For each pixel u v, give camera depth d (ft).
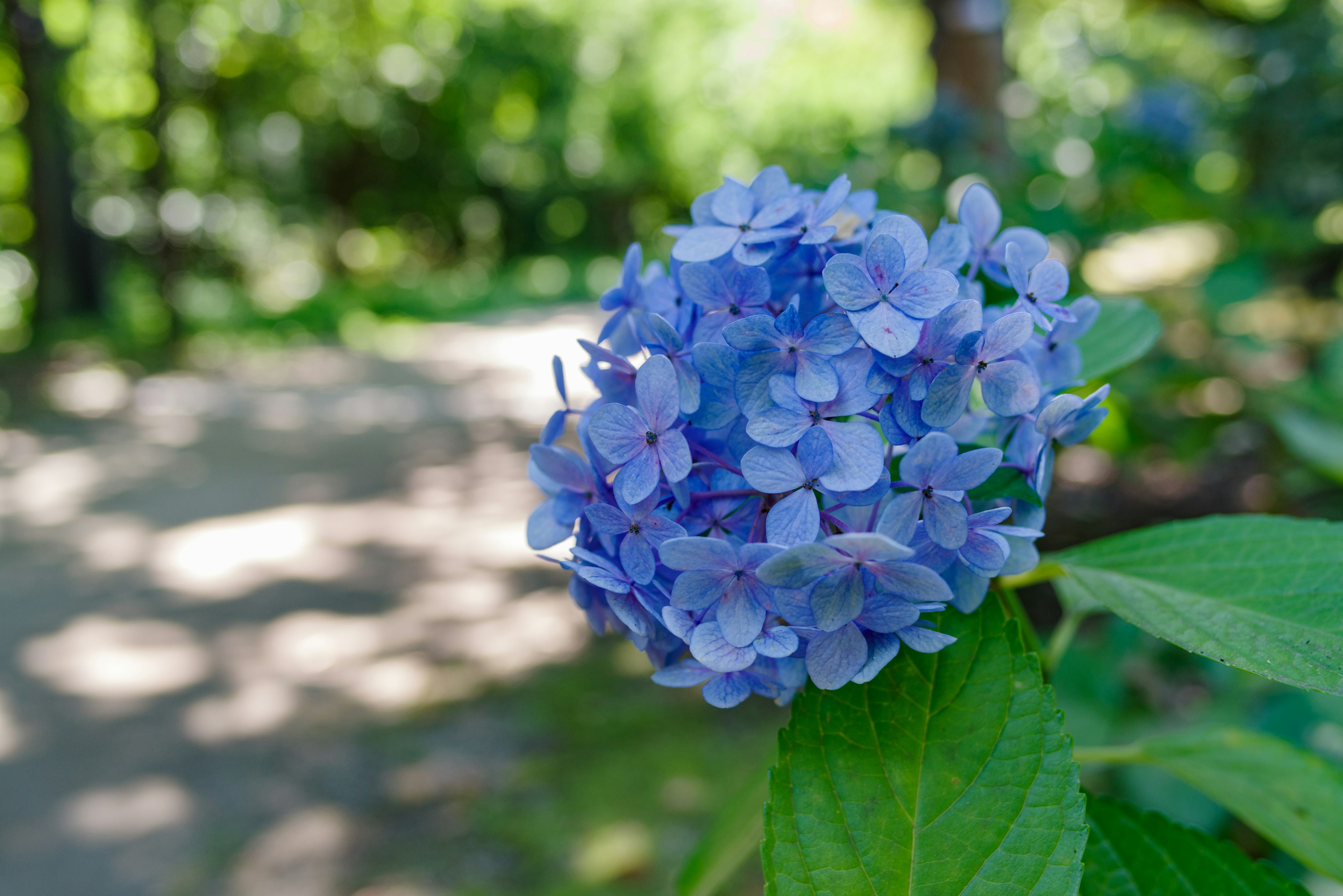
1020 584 3.36
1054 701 2.57
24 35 52.70
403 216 105.40
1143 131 11.40
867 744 2.62
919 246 2.52
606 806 12.37
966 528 2.38
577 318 75.05
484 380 47.42
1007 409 2.52
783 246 2.75
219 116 68.90
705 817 11.97
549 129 94.02
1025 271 2.70
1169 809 7.76
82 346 52.31
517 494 27.17
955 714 2.62
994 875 2.43
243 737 14.64
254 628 18.58
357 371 50.62
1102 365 4.06
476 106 91.61
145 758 14.17
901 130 12.67
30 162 54.19
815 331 2.45
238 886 11.48
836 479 2.36
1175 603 2.94
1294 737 7.46
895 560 2.23
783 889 2.50
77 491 28.50
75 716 15.42
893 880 2.47
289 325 64.75
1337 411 10.43
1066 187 11.97
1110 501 17.60
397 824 12.38
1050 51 29.58
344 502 26.89
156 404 41.39
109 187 66.90
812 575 2.26
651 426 2.54
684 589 2.41
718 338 2.71
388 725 14.75
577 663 16.28
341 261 100.12
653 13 88.58
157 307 62.90
